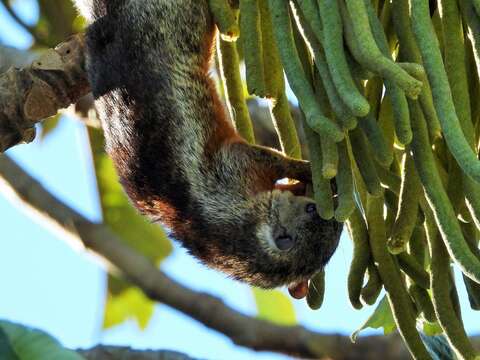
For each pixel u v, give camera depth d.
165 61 10.28
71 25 13.34
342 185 7.29
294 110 12.90
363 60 6.62
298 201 11.10
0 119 9.17
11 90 9.19
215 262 11.32
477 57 7.04
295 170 10.87
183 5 10.21
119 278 13.73
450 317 7.37
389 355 12.74
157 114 10.44
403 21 7.30
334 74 6.69
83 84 9.61
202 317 12.99
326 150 7.15
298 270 11.26
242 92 8.95
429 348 8.94
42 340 5.29
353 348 12.83
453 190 7.43
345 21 6.87
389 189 8.12
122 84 10.34
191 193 10.77
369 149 7.72
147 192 10.86
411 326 7.72
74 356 5.25
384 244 7.90
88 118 12.09
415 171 7.44
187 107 10.44
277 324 12.95
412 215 7.44
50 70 9.34
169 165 10.64
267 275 11.29
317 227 11.15
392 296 7.79
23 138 9.28
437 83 6.59
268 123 13.31
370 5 7.05
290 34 7.29
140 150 10.63
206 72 10.47
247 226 11.01
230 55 8.87
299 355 12.88
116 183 13.64
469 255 6.77
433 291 7.44
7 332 5.28
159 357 11.65
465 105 7.04
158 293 13.02
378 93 7.93
